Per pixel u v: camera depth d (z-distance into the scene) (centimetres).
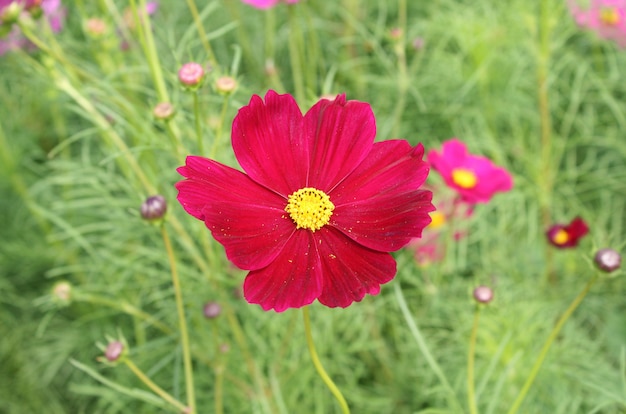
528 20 32
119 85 22
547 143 32
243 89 19
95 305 32
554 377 25
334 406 28
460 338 27
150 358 28
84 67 28
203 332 25
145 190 25
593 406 25
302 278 13
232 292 26
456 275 31
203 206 13
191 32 22
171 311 26
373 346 28
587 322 32
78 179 26
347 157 14
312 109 14
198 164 13
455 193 29
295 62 29
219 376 21
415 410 28
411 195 13
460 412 20
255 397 23
